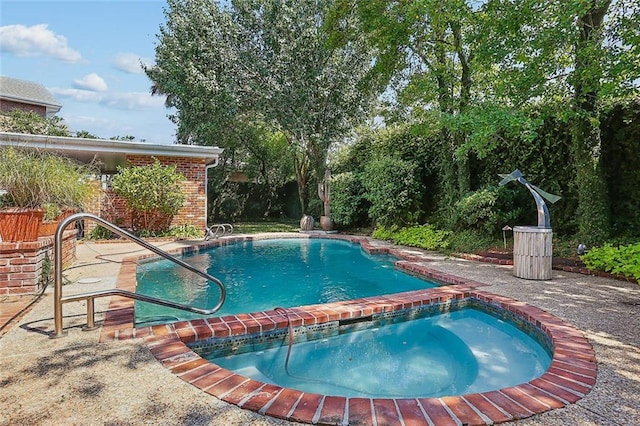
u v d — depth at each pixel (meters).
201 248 9.77
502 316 4.50
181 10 15.23
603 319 3.83
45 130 18.48
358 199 13.42
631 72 6.02
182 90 15.07
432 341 3.96
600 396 2.31
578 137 7.35
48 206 5.41
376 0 9.62
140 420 2.02
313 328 3.90
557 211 8.46
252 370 3.26
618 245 6.95
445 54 9.78
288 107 15.21
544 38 6.50
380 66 10.61
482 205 8.79
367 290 6.18
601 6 6.36
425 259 8.02
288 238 12.41
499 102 7.52
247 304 5.29
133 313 3.88
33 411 2.10
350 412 2.11
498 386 2.91
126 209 10.92
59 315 3.22
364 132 15.24
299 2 14.59
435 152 11.38
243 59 15.19
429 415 2.09
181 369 2.63
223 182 18.98
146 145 10.79
